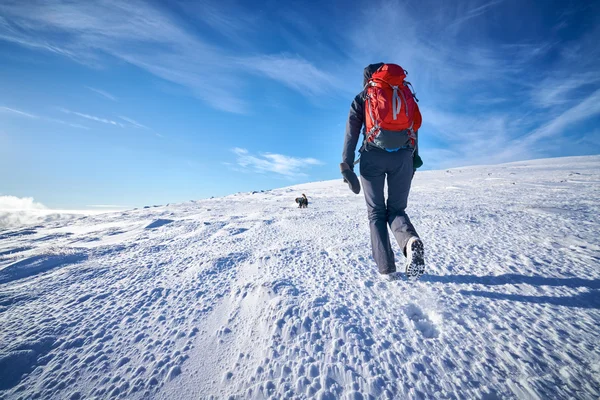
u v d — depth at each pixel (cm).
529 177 1703
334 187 2511
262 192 2455
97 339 138
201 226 542
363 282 188
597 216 377
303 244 306
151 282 214
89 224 786
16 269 266
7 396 104
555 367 104
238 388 103
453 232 317
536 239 266
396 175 173
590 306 142
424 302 156
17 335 140
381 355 115
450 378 102
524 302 150
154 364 119
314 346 122
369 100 167
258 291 178
